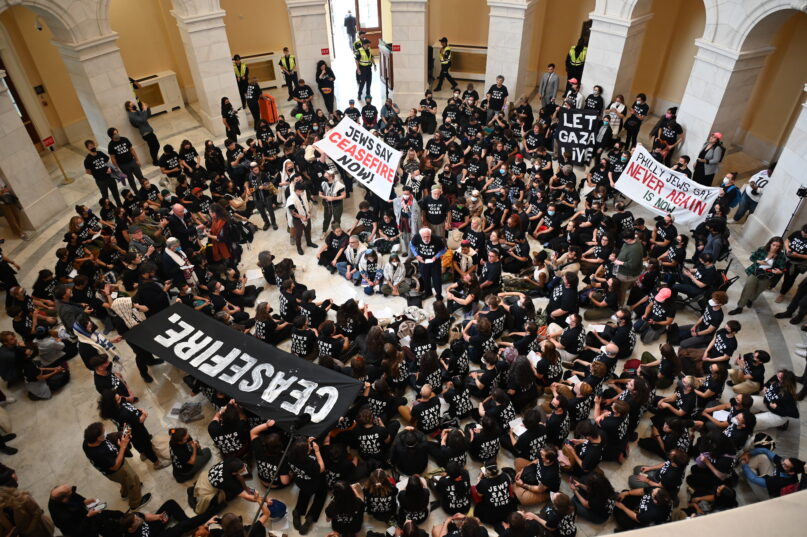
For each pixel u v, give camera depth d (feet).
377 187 28.12
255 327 25.76
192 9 41.11
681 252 27.37
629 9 37.29
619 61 39.58
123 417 19.38
